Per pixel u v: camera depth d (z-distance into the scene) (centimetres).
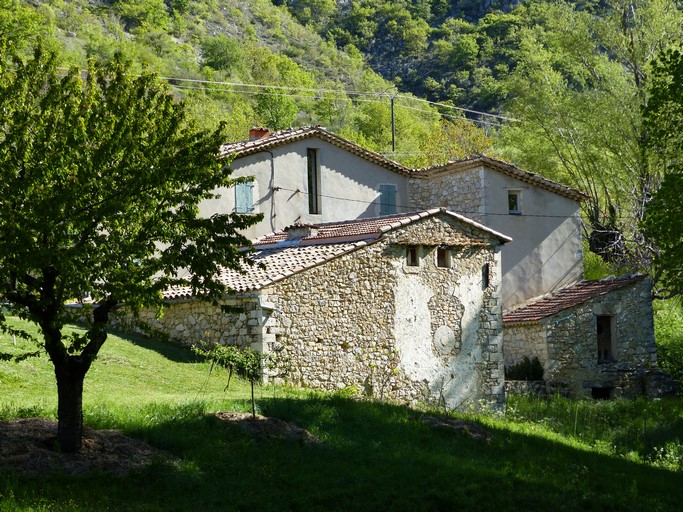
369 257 2486
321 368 2348
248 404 1731
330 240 2602
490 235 2753
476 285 2720
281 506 1244
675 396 3103
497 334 2744
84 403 1596
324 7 16962
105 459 1273
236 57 10750
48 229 1134
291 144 3266
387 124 7881
